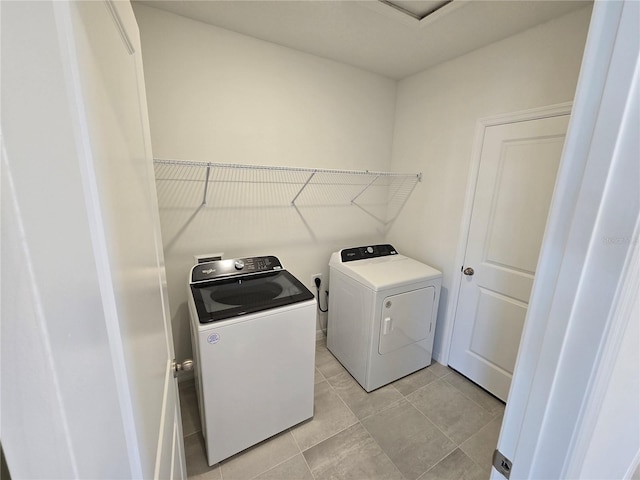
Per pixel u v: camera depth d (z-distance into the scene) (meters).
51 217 0.24
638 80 0.35
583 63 0.40
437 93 2.24
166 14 1.61
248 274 1.91
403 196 2.65
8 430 0.22
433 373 2.30
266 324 1.48
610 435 0.65
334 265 2.37
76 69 0.27
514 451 0.57
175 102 1.73
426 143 2.38
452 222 2.22
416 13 1.61
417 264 2.36
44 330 0.23
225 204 2.02
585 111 0.41
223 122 1.89
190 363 0.99
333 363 2.39
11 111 0.20
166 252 1.88
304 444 1.64
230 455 1.53
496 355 2.01
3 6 0.20
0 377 0.21
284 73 2.04
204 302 1.54
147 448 0.47
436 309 2.27
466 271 2.13
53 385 0.24
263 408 1.58
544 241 0.48
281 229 2.29
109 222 0.34
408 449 1.62
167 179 1.79
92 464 0.29
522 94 1.72
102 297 0.32
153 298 0.67
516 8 1.47
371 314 1.96
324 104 2.26
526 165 1.74
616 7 0.36
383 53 2.05
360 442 1.66
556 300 0.47
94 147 0.30
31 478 0.23
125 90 0.52
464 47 1.91
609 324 0.42
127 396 0.37
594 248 0.42
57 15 0.24
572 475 0.52
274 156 2.12
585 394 0.46
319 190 2.40
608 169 0.39
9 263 0.20
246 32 1.82
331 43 1.94
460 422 1.81
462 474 1.49
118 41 0.48
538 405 0.52
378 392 2.07
